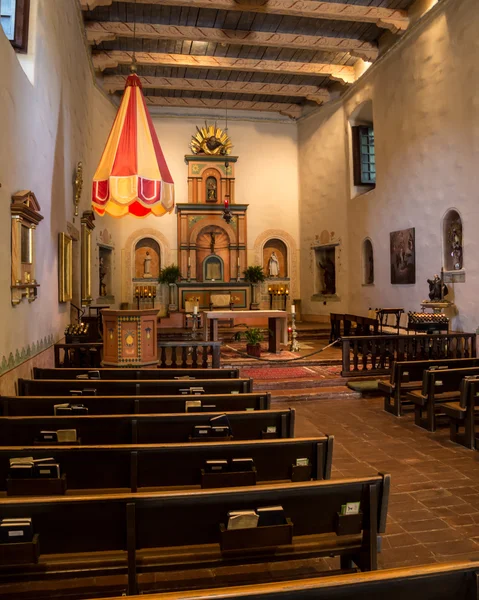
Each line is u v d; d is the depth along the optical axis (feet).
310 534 9.78
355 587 6.48
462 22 36.52
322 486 9.55
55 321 31.22
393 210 47.01
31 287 22.81
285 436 15.48
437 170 40.04
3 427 14.19
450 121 38.22
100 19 44.21
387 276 48.52
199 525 9.19
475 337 34.55
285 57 52.70
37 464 11.07
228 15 44.11
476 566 6.86
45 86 27.27
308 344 48.32
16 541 8.50
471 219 36.06
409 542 13.51
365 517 9.91
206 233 64.75
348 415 27.25
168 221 63.62
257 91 58.54
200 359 38.93
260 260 66.03
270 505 9.39
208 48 50.39
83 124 43.62
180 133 64.34
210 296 60.59
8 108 20.20
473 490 16.99
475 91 35.37
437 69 39.70
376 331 41.57
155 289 62.95
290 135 66.90
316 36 47.73
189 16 44.06
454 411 21.93
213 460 11.92
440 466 19.27
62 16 32.76
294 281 67.05
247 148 66.13
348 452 20.97
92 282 51.13
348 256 57.26
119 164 33.04
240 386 20.81
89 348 30.81
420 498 16.34
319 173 62.64
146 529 9.01
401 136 45.21
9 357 20.47
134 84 34.78
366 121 56.59
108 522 8.87
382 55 47.98
